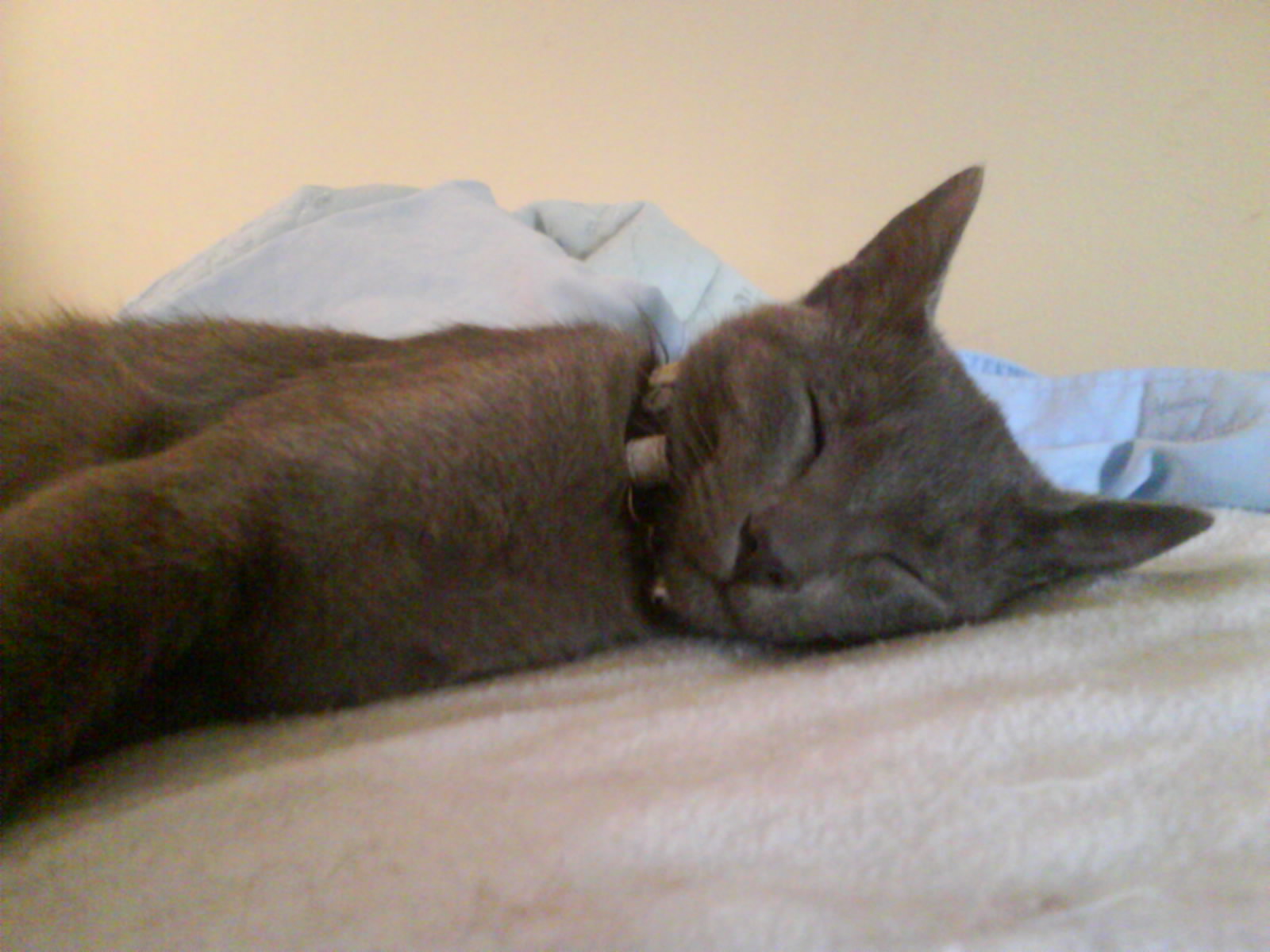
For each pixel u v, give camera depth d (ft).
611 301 3.66
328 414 2.30
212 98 7.10
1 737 1.64
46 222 8.68
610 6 5.88
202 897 1.28
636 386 2.96
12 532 1.86
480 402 2.42
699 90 5.91
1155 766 1.44
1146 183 5.23
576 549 2.57
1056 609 2.65
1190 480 3.65
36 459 2.81
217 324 3.22
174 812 1.54
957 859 1.21
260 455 2.13
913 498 2.69
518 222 4.46
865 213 5.83
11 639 1.69
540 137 6.31
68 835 1.52
